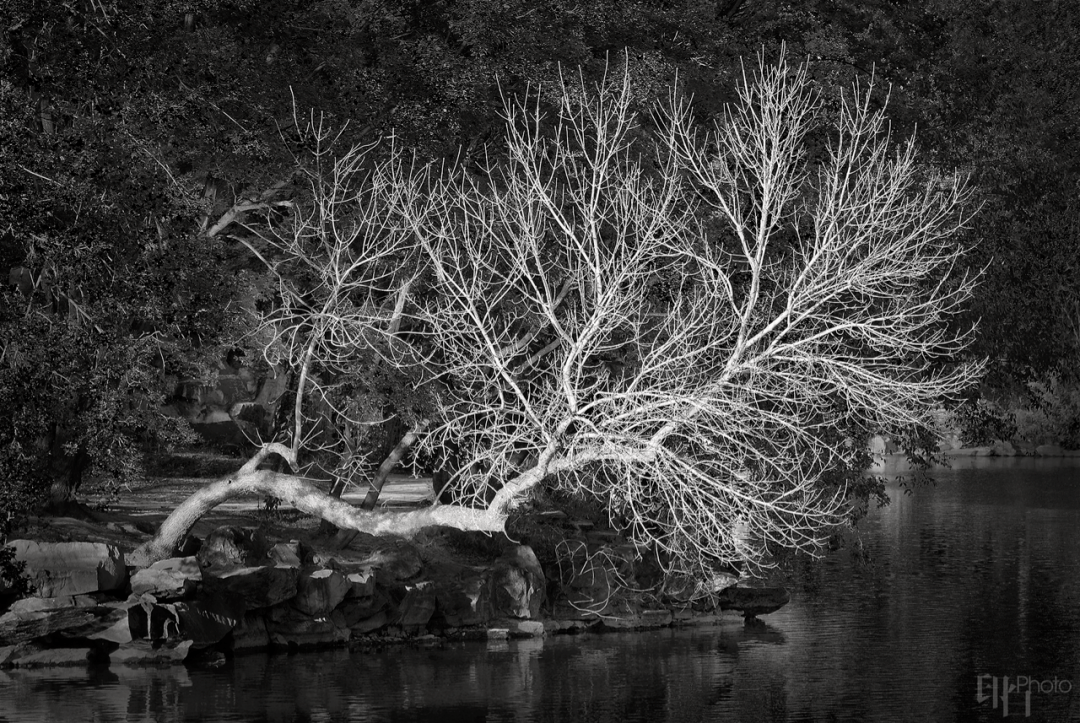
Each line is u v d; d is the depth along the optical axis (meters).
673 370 30.05
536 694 26.92
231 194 34.97
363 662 29.12
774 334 31.59
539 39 35.44
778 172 29.97
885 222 32.06
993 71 50.47
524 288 30.44
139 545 31.94
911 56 45.44
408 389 31.23
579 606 34.22
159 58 30.45
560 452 30.02
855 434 35.47
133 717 23.69
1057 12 56.66
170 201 28.44
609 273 30.70
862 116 34.81
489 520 28.72
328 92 33.59
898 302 33.00
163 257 27.95
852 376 31.39
